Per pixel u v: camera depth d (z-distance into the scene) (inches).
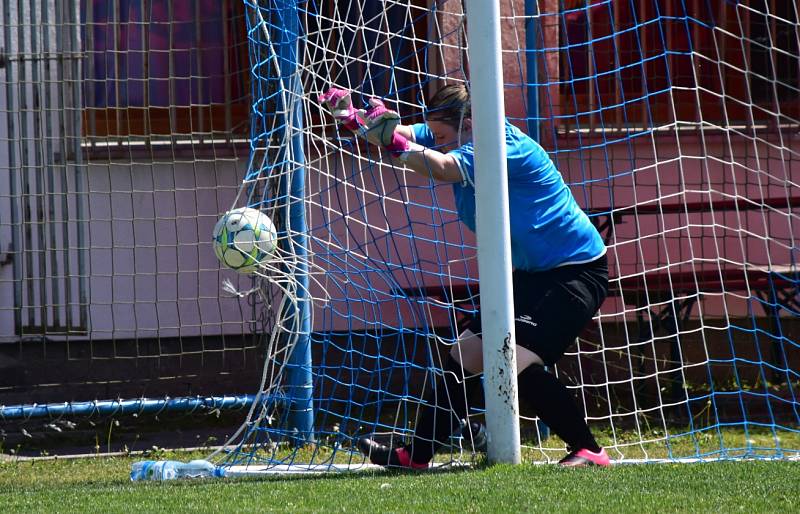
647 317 1024.9
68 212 1026.1
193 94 1067.9
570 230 629.3
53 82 984.9
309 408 827.4
